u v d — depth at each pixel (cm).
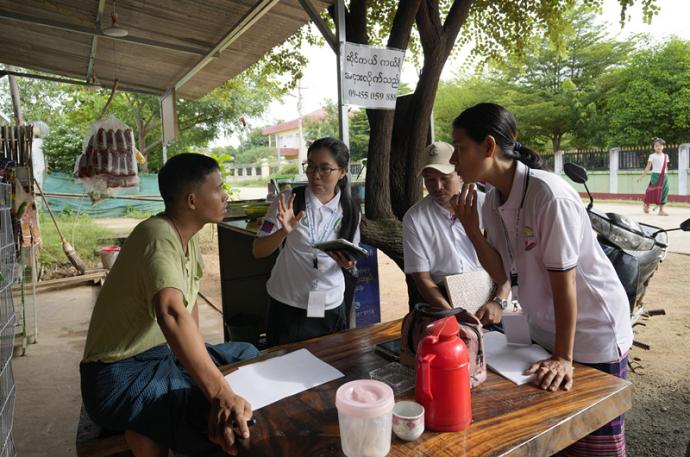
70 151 1756
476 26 639
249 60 605
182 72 660
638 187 1448
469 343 137
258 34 516
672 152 1370
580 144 2120
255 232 312
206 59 564
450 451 110
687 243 779
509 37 605
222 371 160
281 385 147
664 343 381
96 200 633
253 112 1830
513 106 2070
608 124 1962
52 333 462
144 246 142
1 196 207
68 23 463
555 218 142
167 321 130
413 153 375
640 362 348
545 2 543
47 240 888
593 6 571
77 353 412
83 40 539
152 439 144
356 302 363
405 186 383
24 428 288
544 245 147
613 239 249
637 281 225
